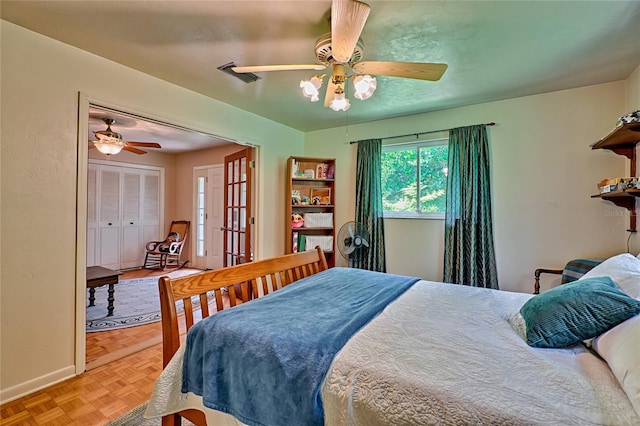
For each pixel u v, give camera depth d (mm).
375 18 1694
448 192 3115
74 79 2049
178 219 6234
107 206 5363
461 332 1257
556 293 1299
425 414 826
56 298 1988
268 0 1565
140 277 5023
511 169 2914
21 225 1844
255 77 2500
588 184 2617
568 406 786
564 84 2582
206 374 1186
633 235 2357
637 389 776
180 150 5840
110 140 3637
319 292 1775
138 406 1752
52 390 1895
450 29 1805
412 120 3453
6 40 1771
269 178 3770
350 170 3910
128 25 1804
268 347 1116
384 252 3576
